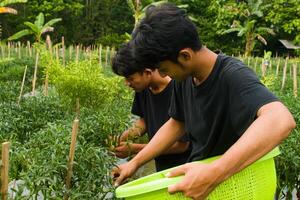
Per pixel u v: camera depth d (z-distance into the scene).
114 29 20.33
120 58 2.12
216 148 1.54
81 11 19.58
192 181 1.18
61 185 1.82
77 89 3.00
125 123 2.63
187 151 2.19
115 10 20.33
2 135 2.60
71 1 18.86
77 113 2.84
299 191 2.58
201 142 1.57
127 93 3.60
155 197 1.29
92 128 2.54
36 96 3.52
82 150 1.93
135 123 2.64
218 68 1.45
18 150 2.02
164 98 2.22
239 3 15.72
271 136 1.18
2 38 18.69
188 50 1.35
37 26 11.79
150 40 1.30
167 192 1.28
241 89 1.35
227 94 1.42
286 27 15.55
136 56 1.34
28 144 2.16
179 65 1.38
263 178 1.37
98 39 19.44
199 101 1.52
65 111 3.21
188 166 1.25
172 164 2.25
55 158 1.83
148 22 1.32
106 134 2.54
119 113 2.75
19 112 3.08
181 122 1.83
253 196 1.34
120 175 1.87
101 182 1.92
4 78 9.23
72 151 1.81
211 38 18.02
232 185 1.31
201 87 1.49
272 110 1.24
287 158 2.46
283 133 1.19
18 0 9.94
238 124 1.37
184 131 1.84
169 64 1.36
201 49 1.42
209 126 1.52
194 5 18.17
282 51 18.05
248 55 14.10
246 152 1.17
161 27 1.30
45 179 1.74
